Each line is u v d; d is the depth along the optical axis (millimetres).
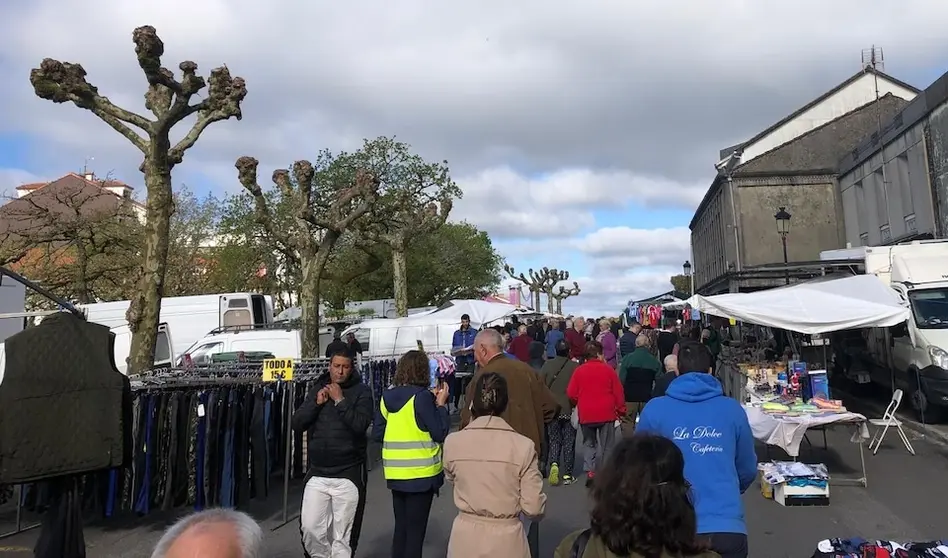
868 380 15789
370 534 6926
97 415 4590
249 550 1907
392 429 5027
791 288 12664
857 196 31484
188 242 32656
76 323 4645
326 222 16078
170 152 9766
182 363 12820
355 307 34281
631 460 2205
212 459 6766
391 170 29234
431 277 38219
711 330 17391
